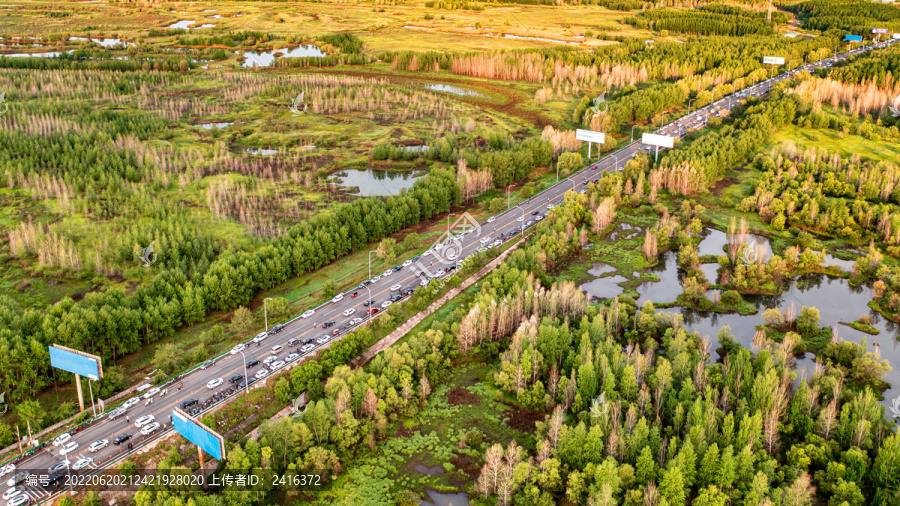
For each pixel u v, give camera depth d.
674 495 175.75
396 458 197.50
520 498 180.88
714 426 194.00
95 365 197.62
